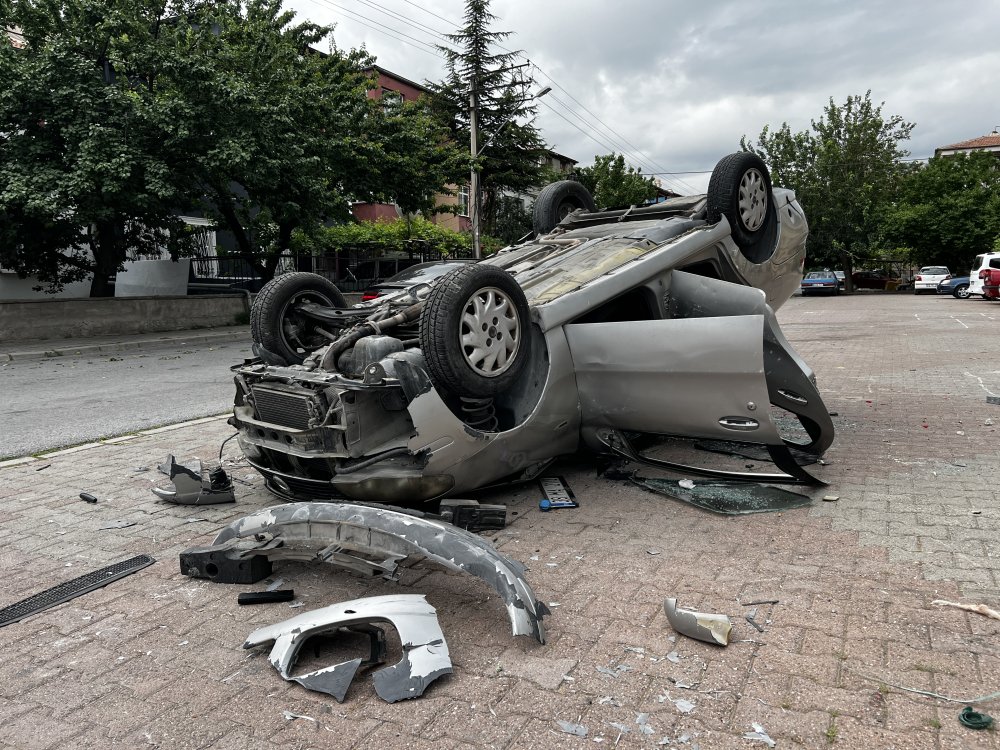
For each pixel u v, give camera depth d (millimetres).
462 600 3449
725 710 2500
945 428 6578
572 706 2559
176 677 2873
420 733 2445
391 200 24000
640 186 44438
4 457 6551
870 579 3469
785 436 6496
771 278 6668
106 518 4859
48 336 16812
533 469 5020
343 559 3418
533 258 6043
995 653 2770
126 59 15977
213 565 3768
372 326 4703
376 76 24141
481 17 37312
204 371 12188
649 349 4629
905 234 39969
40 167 14797
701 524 4328
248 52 17891
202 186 18859
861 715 2436
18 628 3334
